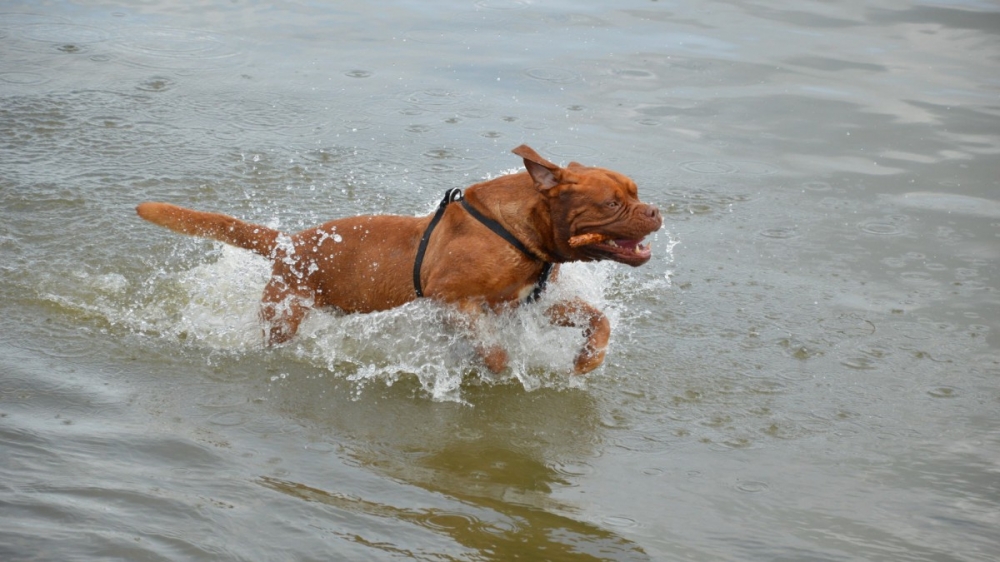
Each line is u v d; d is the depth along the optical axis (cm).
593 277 995
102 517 593
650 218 748
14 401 739
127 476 647
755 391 825
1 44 1594
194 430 728
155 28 1703
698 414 792
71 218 1071
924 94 1462
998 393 824
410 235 855
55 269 972
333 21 1753
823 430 773
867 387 833
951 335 912
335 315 895
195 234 895
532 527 632
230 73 1524
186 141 1286
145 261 1004
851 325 929
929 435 767
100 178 1168
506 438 754
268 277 967
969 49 1620
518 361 862
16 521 580
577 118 1386
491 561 589
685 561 607
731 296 979
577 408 800
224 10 1806
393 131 1338
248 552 575
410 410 791
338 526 613
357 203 1138
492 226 793
